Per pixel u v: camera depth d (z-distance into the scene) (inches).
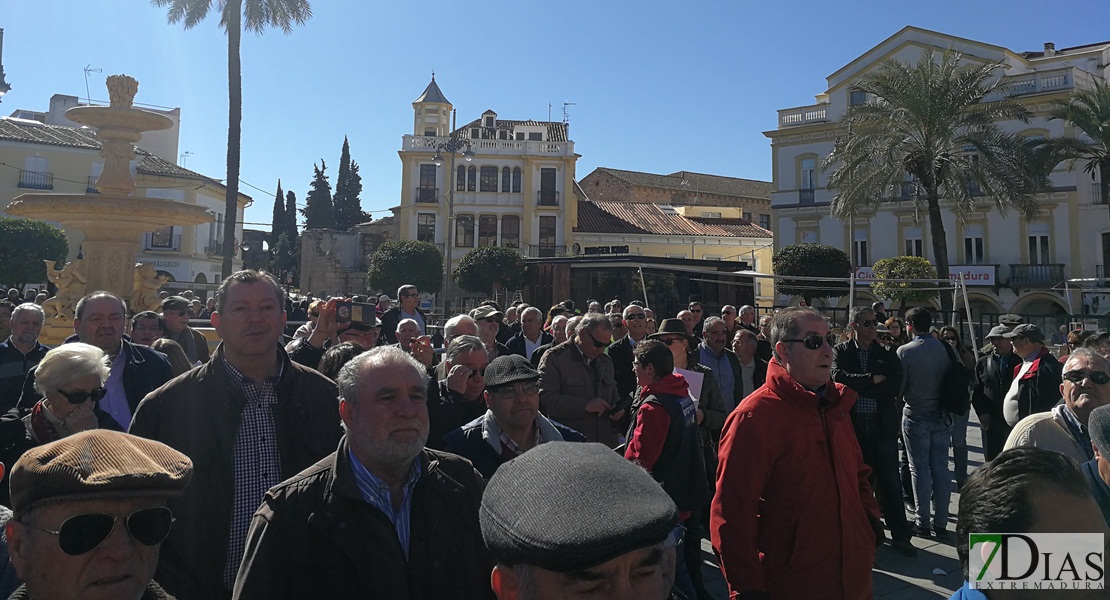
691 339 232.4
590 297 850.1
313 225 2652.6
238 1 857.5
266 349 117.3
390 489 94.9
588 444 56.4
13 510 67.1
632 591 49.1
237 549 109.6
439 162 1280.8
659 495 51.1
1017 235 1301.7
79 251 1552.7
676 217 1993.1
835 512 121.3
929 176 1008.9
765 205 2605.8
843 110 1493.6
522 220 1829.5
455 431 146.8
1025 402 225.8
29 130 1579.7
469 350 171.2
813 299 1251.2
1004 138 986.1
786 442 122.4
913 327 249.8
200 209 410.0
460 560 94.7
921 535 247.1
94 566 64.4
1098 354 132.0
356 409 92.9
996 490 63.9
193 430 112.0
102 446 68.6
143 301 401.1
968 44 1385.3
